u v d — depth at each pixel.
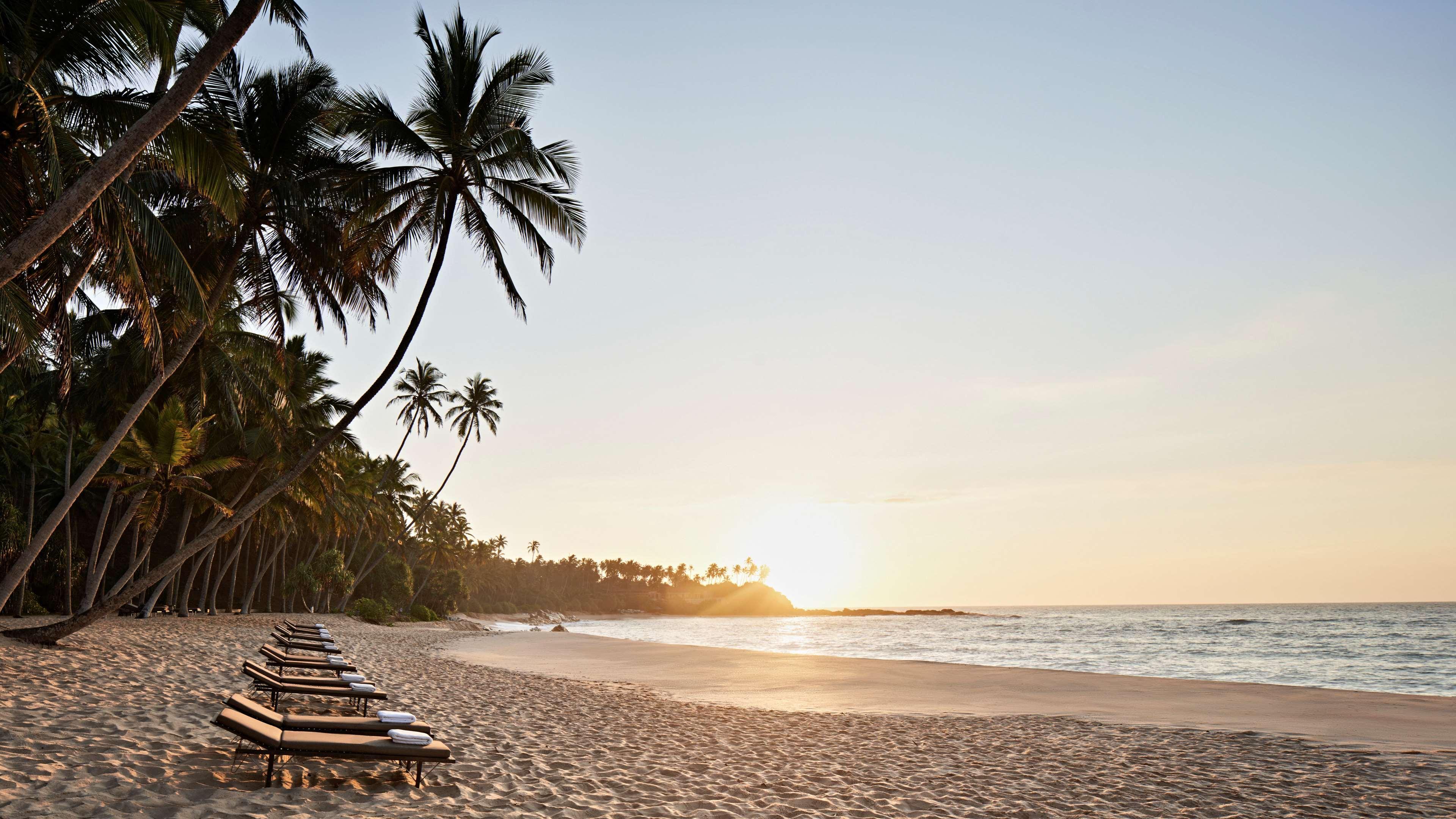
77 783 5.69
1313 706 15.37
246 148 14.94
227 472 29.36
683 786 7.66
